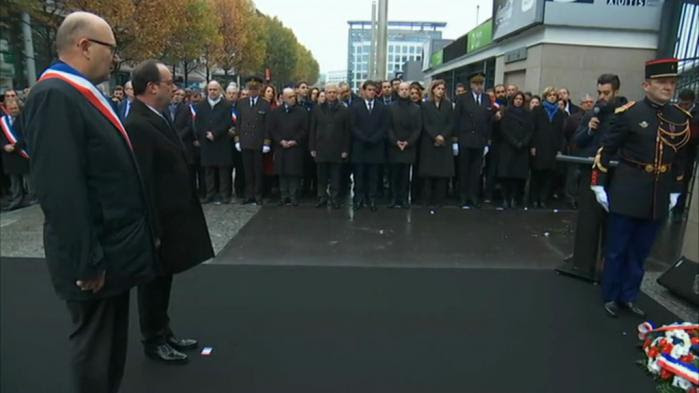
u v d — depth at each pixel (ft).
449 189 24.63
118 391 8.26
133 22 47.96
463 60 59.16
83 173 6.09
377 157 20.66
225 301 11.79
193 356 9.39
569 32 32.50
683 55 28.96
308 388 8.40
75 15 6.39
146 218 7.04
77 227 5.93
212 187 22.68
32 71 51.93
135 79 8.20
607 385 8.57
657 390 8.44
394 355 9.48
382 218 19.92
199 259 8.96
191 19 64.59
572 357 9.47
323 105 20.80
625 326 10.72
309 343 9.91
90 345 6.83
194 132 22.13
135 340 9.92
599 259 12.96
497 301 11.94
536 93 33.68
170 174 8.44
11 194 23.50
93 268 6.13
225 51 90.27
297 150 21.18
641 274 11.19
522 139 20.97
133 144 7.90
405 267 14.24
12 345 9.71
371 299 11.99
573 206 22.33
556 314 11.27
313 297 12.07
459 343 9.96
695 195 12.34
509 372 8.95
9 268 13.80
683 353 8.68
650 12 31.68
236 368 9.00
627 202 10.46
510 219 20.01
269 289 12.52
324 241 16.71
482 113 21.15
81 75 6.34
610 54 32.60
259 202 22.22
